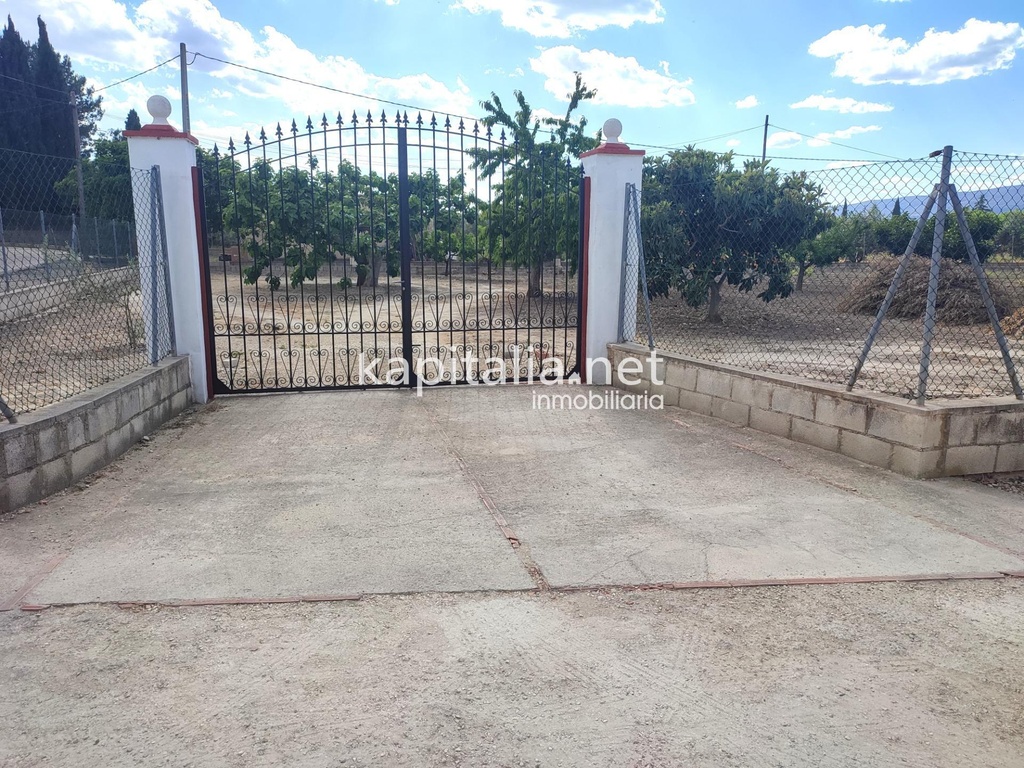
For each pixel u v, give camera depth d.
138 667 2.52
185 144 6.36
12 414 4.06
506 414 6.31
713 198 11.48
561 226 11.87
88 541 3.58
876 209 5.56
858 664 2.57
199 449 5.24
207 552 3.47
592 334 7.45
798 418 5.38
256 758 2.07
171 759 2.07
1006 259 6.89
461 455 5.12
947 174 4.45
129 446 5.22
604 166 7.14
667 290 12.08
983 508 4.05
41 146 38.47
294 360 9.22
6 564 3.30
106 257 13.96
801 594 3.08
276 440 5.48
